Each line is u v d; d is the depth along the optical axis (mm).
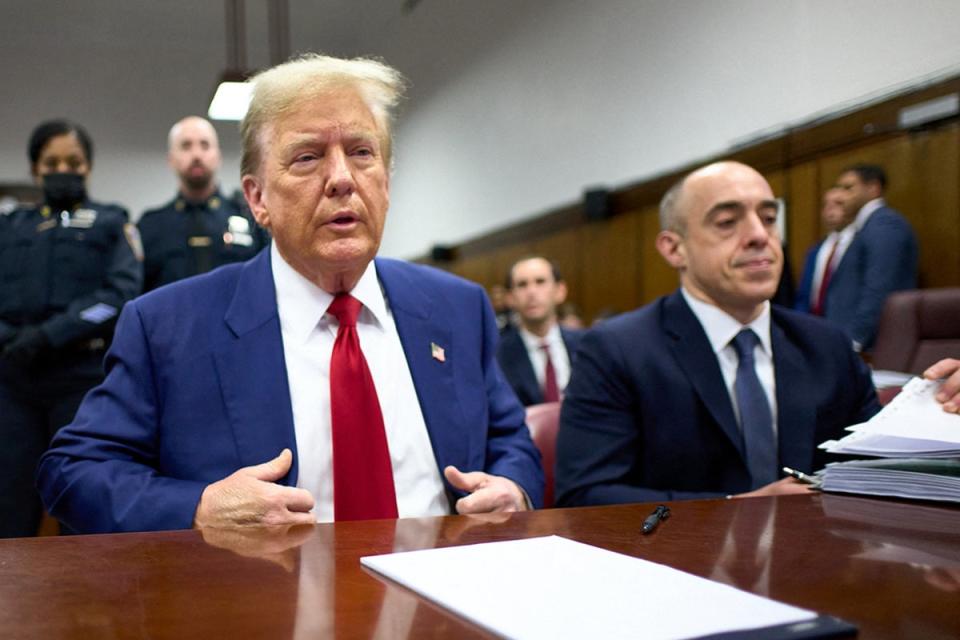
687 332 1791
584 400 1791
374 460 1329
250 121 1424
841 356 1806
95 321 2760
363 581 691
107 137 9828
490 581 664
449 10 8812
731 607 583
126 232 3051
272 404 1347
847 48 4305
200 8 9109
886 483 1080
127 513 1194
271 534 897
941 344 2338
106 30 9555
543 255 7266
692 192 1784
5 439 2479
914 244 3695
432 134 9344
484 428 1504
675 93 5574
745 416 1719
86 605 629
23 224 2961
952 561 731
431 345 1490
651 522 890
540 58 7203
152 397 1381
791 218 4676
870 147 4215
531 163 7359
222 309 1429
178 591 666
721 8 5141
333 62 1411
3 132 9422
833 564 724
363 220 1364
